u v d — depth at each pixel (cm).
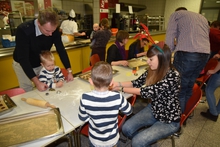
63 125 100
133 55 273
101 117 95
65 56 181
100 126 97
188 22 162
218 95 284
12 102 120
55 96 136
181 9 191
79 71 367
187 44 160
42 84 146
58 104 124
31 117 104
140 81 149
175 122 124
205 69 247
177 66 174
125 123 140
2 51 249
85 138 183
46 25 130
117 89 134
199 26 162
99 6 473
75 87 153
